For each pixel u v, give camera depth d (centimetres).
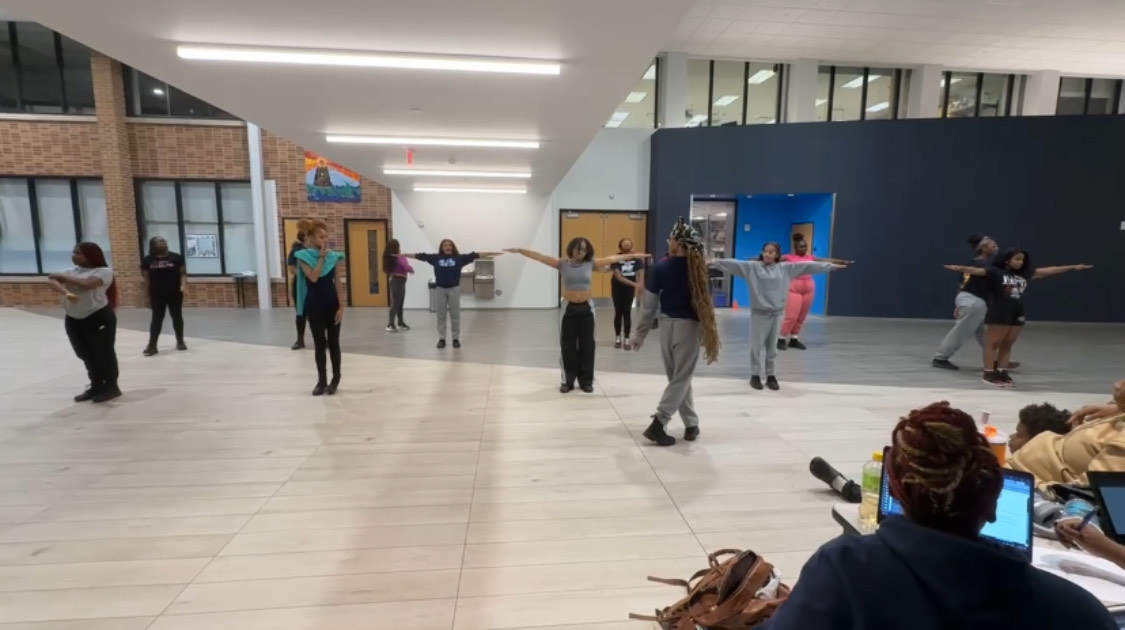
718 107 1293
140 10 316
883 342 839
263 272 1211
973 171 1028
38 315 1080
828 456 390
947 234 1047
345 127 614
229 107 529
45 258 1228
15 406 501
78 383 580
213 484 344
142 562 260
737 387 575
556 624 218
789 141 1082
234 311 1175
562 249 1238
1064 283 1034
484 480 351
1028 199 1025
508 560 263
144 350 748
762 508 315
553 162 827
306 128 620
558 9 311
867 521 206
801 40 1120
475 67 399
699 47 1170
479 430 443
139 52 382
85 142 1182
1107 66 1262
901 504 96
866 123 1048
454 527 293
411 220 1211
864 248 1072
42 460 381
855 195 1064
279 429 445
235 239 1256
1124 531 169
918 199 1047
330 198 1217
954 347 651
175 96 1198
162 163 1204
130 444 412
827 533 288
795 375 628
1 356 709
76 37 359
